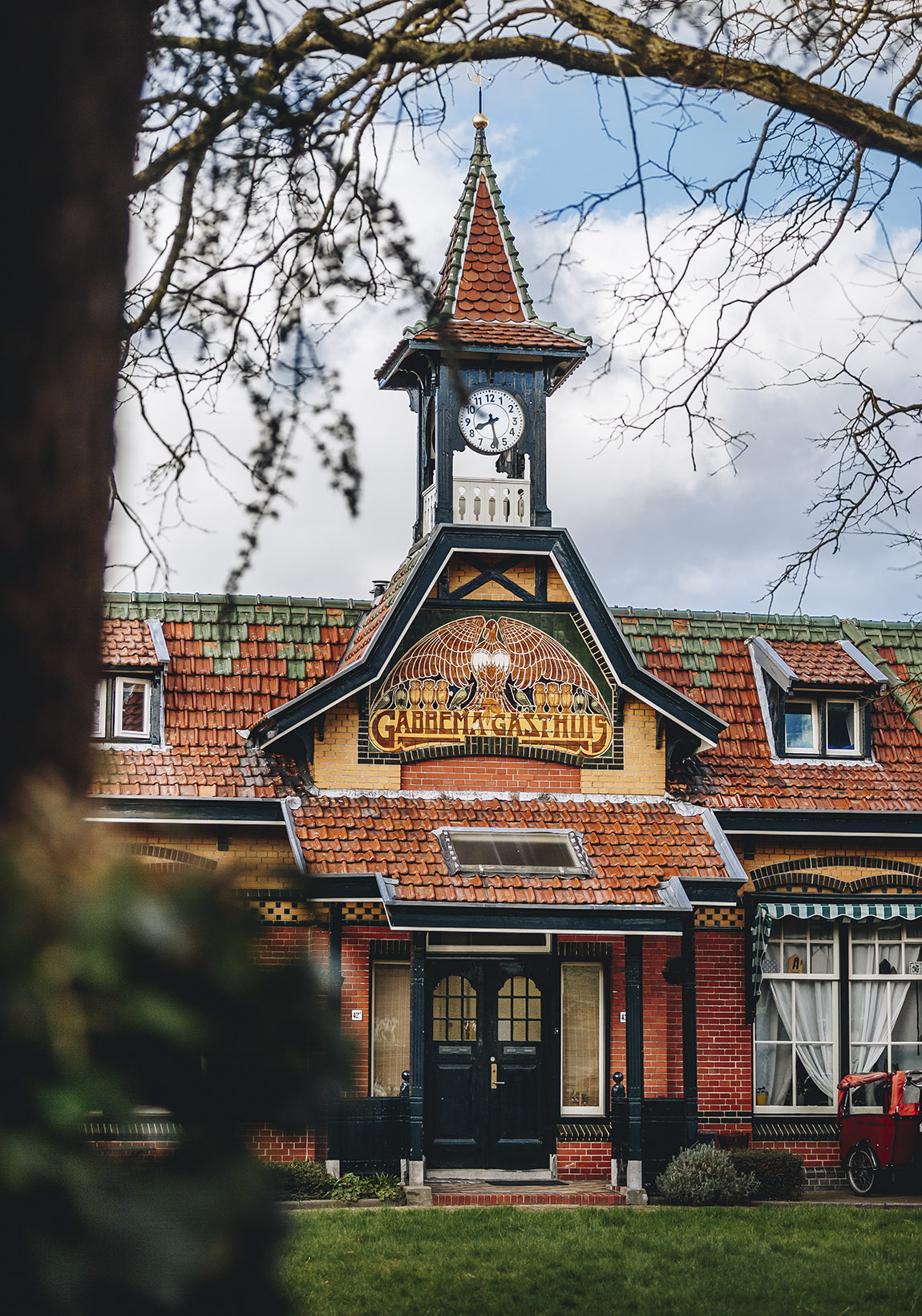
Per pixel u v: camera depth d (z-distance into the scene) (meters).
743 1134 19.73
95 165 3.19
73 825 2.47
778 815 20.16
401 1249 14.45
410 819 18.80
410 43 7.62
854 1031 20.47
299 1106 2.44
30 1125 2.17
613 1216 16.59
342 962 18.86
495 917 17.89
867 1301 12.82
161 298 7.59
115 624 20.02
